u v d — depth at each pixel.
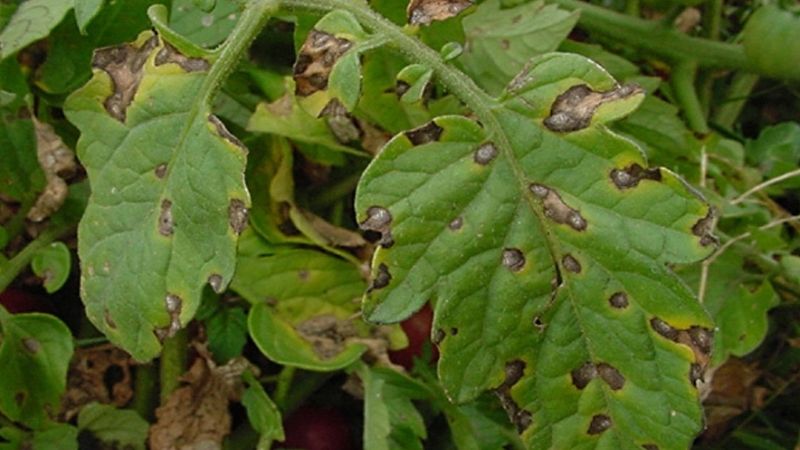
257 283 0.46
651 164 0.52
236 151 0.37
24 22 0.42
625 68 0.51
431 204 0.36
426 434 0.47
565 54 0.37
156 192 0.38
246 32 0.39
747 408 0.53
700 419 0.37
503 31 0.49
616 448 0.38
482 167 0.37
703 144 0.52
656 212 0.36
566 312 0.37
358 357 0.46
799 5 0.50
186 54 0.38
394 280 0.36
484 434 0.47
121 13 0.44
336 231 0.48
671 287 0.36
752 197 0.53
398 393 0.46
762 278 0.50
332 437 0.49
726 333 0.49
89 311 0.39
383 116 0.46
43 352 0.44
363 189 0.36
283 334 0.46
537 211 0.37
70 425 0.45
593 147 0.36
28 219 0.46
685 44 0.53
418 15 0.38
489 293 0.37
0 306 0.44
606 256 0.36
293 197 0.47
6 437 0.44
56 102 0.46
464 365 0.37
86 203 0.46
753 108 0.61
